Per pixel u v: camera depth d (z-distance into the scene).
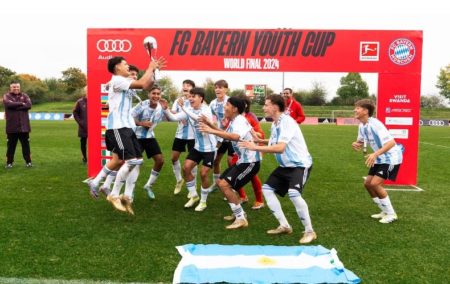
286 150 4.84
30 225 5.07
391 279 3.63
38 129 23.94
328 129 28.59
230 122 5.27
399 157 5.64
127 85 4.95
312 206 6.44
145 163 11.02
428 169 10.44
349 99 52.81
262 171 10.16
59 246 4.33
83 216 5.55
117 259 3.98
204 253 4.12
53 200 6.41
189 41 7.84
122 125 5.07
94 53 7.95
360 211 6.15
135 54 7.90
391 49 7.85
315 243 4.65
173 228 5.11
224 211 6.07
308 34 7.82
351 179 8.83
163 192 7.30
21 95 9.56
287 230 4.98
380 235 4.96
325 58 7.86
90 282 3.44
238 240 4.71
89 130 8.09
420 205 6.55
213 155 6.03
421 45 7.84
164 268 3.78
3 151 12.74
